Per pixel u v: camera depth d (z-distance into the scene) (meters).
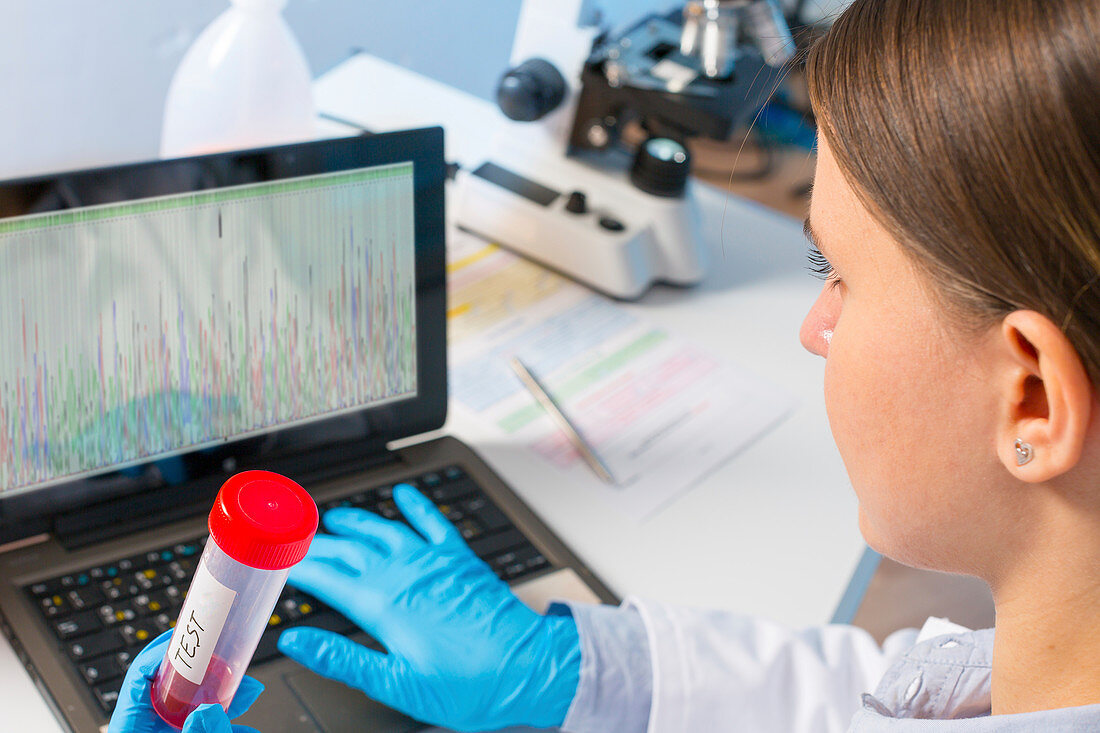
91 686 0.65
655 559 0.85
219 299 0.76
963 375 0.41
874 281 0.43
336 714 0.68
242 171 0.74
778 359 1.12
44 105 1.12
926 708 0.60
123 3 1.12
